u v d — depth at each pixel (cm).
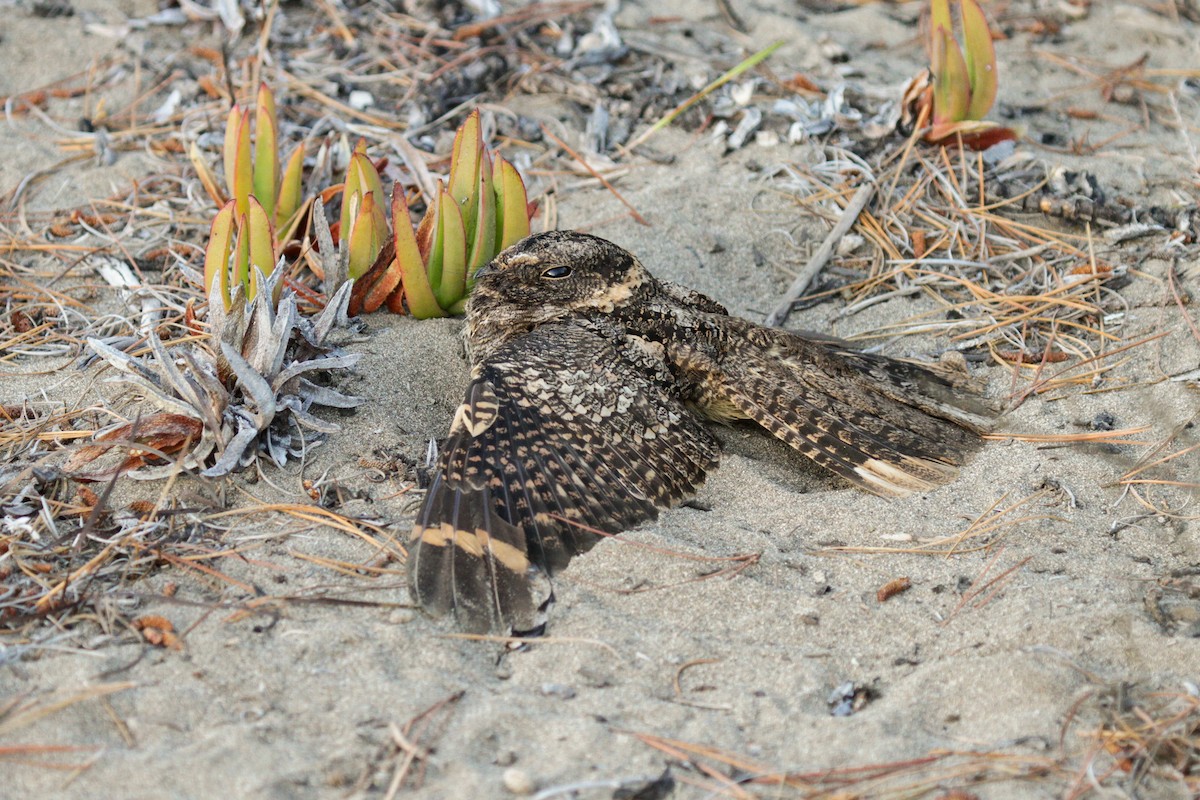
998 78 1232
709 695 587
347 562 658
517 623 622
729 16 1303
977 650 612
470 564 641
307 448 741
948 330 921
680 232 1011
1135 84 1214
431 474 731
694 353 773
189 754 525
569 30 1242
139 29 1246
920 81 1049
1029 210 1016
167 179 1046
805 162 1075
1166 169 1070
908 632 629
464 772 527
